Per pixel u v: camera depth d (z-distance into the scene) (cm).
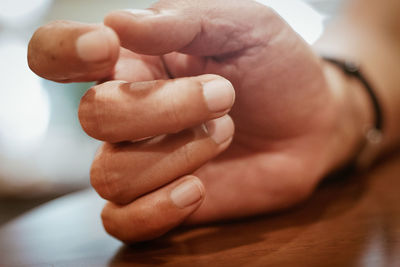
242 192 29
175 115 22
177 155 24
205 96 22
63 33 21
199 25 23
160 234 25
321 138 30
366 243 24
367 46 52
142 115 22
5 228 36
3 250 29
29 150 138
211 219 30
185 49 25
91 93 23
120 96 22
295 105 28
